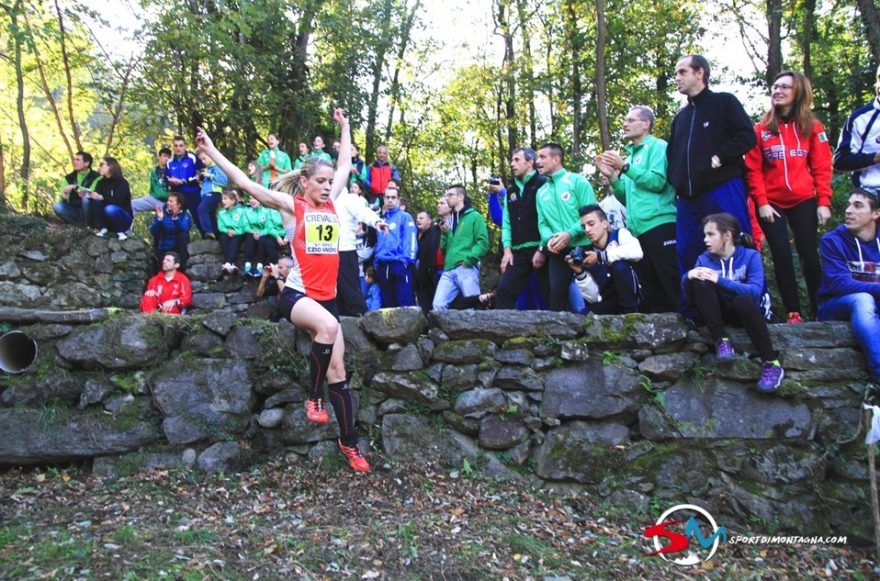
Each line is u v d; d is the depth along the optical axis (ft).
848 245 14.55
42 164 45.42
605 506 13.44
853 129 15.88
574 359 14.20
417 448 14.17
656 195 16.12
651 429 13.94
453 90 53.47
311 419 12.85
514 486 13.74
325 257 12.78
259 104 41.98
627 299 15.79
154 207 31.83
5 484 12.94
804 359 13.94
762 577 11.71
